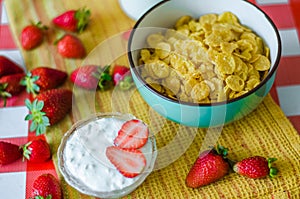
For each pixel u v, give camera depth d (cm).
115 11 73
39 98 63
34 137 63
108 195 57
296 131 61
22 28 71
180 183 59
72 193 58
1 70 66
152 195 58
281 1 74
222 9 66
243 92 60
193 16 67
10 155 61
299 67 67
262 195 57
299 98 65
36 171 61
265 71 62
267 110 63
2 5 75
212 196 57
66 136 61
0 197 59
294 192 58
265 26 63
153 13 64
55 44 70
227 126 62
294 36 70
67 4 74
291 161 59
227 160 59
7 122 64
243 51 62
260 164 57
